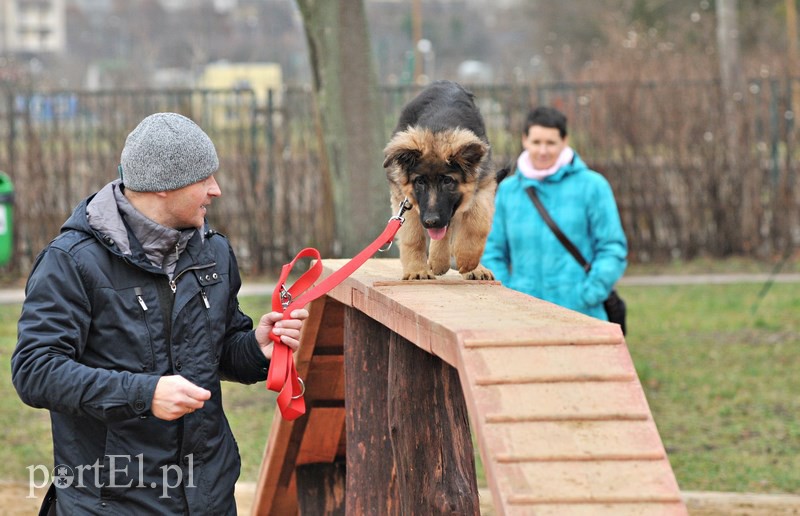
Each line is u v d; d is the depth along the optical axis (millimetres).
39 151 16172
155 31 69375
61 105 16234
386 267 5043
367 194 9805
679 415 9000
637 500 2285
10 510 6648
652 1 34719
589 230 6465
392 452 4398
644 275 16406
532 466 2338
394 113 16109
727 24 19344
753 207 17406
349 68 9688
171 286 3596
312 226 16406
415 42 46844
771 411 9031
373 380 4492
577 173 6457
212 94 16625
